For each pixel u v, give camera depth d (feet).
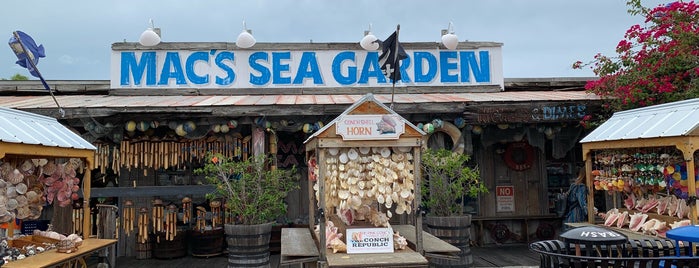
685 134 17.62
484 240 33.09
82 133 28.02
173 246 29.01
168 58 32.68
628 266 12.78
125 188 27.50
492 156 33.55
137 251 29.22
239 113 25.48
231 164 23.31
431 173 23.94
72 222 27.04
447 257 16.53
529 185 33.68
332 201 16.29
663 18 27.86
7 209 17.69
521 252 29.81
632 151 22.00
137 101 27.78
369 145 15.71
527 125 28.84
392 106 25.85
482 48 34.42
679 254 16.17
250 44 32.50
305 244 17.83
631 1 29.50
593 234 13.58
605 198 31.96
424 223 28.94
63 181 20.63
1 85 32.40
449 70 33.99
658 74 26.66
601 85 27.86
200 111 25.20
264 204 23.39
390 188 16.08
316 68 33.30
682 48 25.72
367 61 33.53
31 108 24.31
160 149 27.53
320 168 15.66
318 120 27.14
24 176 19.52
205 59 32.81
